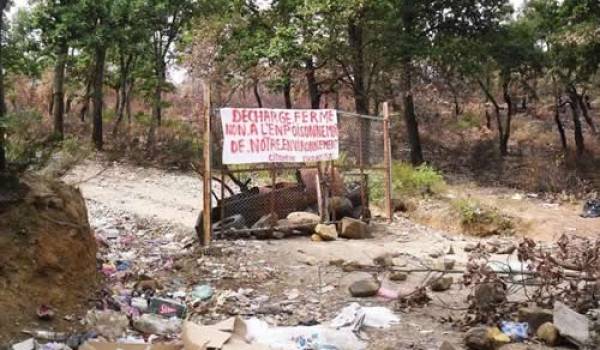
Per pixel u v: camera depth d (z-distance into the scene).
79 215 6.46
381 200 15.16
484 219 14.48
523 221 14.70
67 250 5.98
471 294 6.74
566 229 14.34
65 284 5.80
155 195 16.34
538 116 36.62
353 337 5.57
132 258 8.32
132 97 34.41
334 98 33.81
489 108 36.97
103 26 23.56
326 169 11.00
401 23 24.56
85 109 31.70
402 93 26.22
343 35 23.98
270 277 7.64
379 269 8.03
